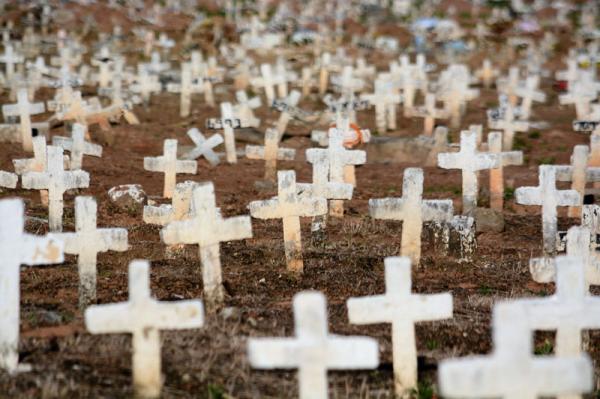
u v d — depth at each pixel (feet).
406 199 47.03
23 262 31.32
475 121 108.37
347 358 26.07
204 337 35.01
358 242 55.16
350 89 110.01
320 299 25.98
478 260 51.72
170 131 96.63
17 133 83.61
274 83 114.11
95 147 70.28
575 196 50.78
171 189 65.57
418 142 88.53
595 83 105.91
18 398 28.68
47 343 33.55
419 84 119.96
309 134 95.14
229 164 83.30
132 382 30.48
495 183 66.03
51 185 51.80
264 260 49.57
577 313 28.73
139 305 29.19
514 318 23.58
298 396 30.37
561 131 102.53
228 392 30.25
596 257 37.73
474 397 23.53
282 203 45.42
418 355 34.96
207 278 38.11
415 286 45.29
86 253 37.78
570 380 23.76
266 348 25.98
